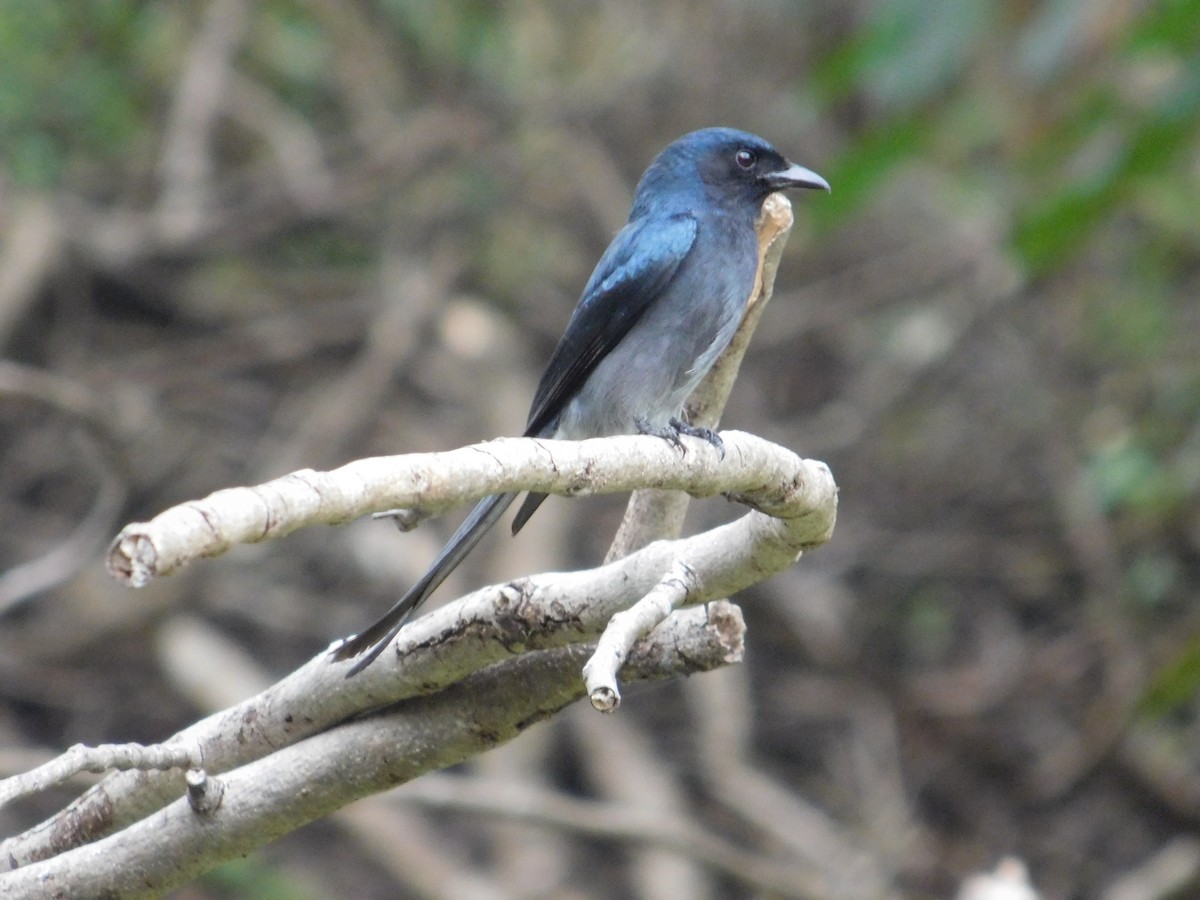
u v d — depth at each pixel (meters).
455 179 17.05
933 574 16.09
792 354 17.66
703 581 4.88
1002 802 14.67
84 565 10.96
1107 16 13.42
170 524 3.24
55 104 14.83
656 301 7.73
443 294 16.34
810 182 8.05
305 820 5.18
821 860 13.63
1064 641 15.22
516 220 17.33
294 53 17.58
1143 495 14.31
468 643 5.02
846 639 15.34
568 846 14.24
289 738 5.30
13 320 14.94
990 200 15.72
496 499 5.53
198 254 16.39
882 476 16.55
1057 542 15.81
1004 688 15.08
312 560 15.26
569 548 15.50
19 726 14.40
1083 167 12.43
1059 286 16.48
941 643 15.84
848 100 17.52
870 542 16.09
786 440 16.55
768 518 4.84
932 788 14.79
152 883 5.08
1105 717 14.21
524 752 13.85
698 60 17.94
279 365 16.72
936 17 10.76
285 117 17.39
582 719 14.43
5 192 15.49
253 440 16.11
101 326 16.34
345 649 4.89
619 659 4.13
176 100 16.56
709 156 7.96
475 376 15.98
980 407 16.58
